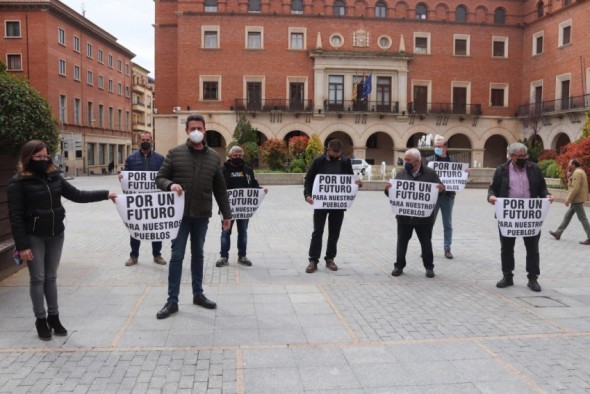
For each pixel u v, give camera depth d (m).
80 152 53.09
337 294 6.55
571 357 4.57
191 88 40.97
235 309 5.86
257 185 8.44
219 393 3.84
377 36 41.94
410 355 4.57
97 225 12.75
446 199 8.95
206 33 41.00
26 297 6.23
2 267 7.04
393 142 43.41
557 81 39.47
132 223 5.54
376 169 37.47
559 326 5.39
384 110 42.28
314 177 7.92
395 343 4.85
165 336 4.98
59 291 6.55
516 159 6.96
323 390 3.89
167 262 8.27
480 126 43.66
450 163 9.62
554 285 7.16
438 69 42.81
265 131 41.53
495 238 11.23
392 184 7.52
